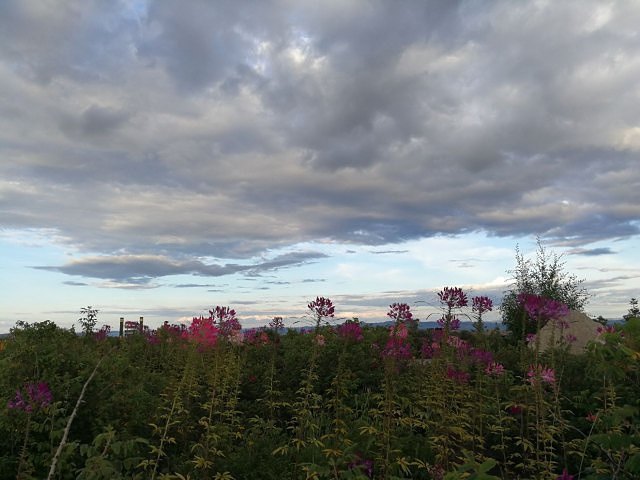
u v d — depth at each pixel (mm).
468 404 5965
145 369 9367
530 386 6332
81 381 5703
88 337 10078
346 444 5258
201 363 7316
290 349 10094
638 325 3986
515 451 6121
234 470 5348
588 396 6688
